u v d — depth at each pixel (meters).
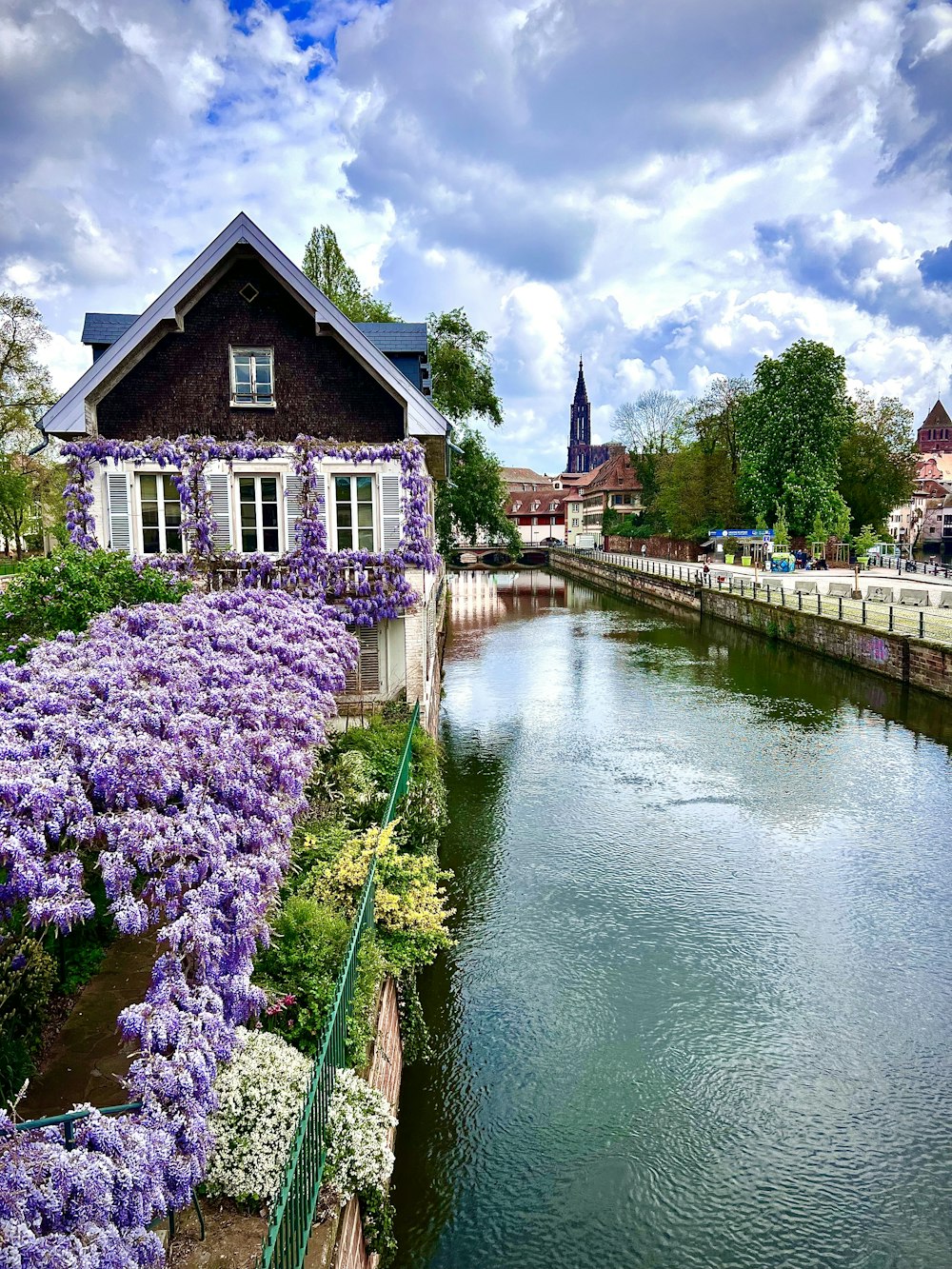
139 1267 4.75
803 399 63.59
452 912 11.86
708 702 30.36
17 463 52.94
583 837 18.42
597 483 115.88
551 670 36.72
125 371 19.25
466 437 49.12
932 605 39.97
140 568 16.80
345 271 44.66
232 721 9.94
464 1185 9.48
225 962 6.88
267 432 19.53
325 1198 6.89
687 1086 10.99
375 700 20.34
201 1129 5.55
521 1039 11.85
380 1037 9.27
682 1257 8.70
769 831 18.64
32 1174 4.48
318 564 19.33
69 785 7.30
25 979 8.05
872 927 14.73
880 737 25.58
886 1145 10.10
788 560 61.00
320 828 12.84
